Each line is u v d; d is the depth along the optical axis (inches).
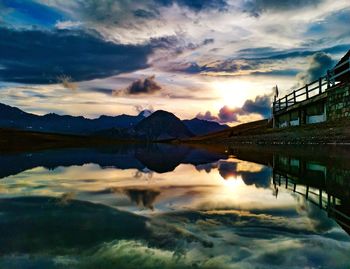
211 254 101.4
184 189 237.0
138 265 93.7
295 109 1075.3
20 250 104.5
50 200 190.2
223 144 1502.2
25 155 710.5
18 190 234.1
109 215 150.9
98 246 107.7
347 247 107.1
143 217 147.2
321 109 833.5
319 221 139.3
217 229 128.0
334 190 224.4
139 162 541.0
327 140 602.5
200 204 178.7
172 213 155.9
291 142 792.3
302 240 114.4
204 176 321.1
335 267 91.7
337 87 687.7
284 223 136.6
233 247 108.0
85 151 972.6
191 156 687.1
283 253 101.9
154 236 118.8
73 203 180.1
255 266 92.4
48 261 96.0
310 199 191.2
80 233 121.8
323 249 105.6
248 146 1078.4
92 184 267.1
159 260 96.8
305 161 428.8
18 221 138.5
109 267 92.4
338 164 373.7
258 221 139.9
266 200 189.9
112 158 657.0
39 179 305.7
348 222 139.2
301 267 91.8
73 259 97.2
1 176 333.1
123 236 118.6
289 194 210.4
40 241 112.8
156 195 209.8
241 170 368.8
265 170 357.7
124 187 249.9
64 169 413.1
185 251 103.4
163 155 779.4
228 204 177.8
